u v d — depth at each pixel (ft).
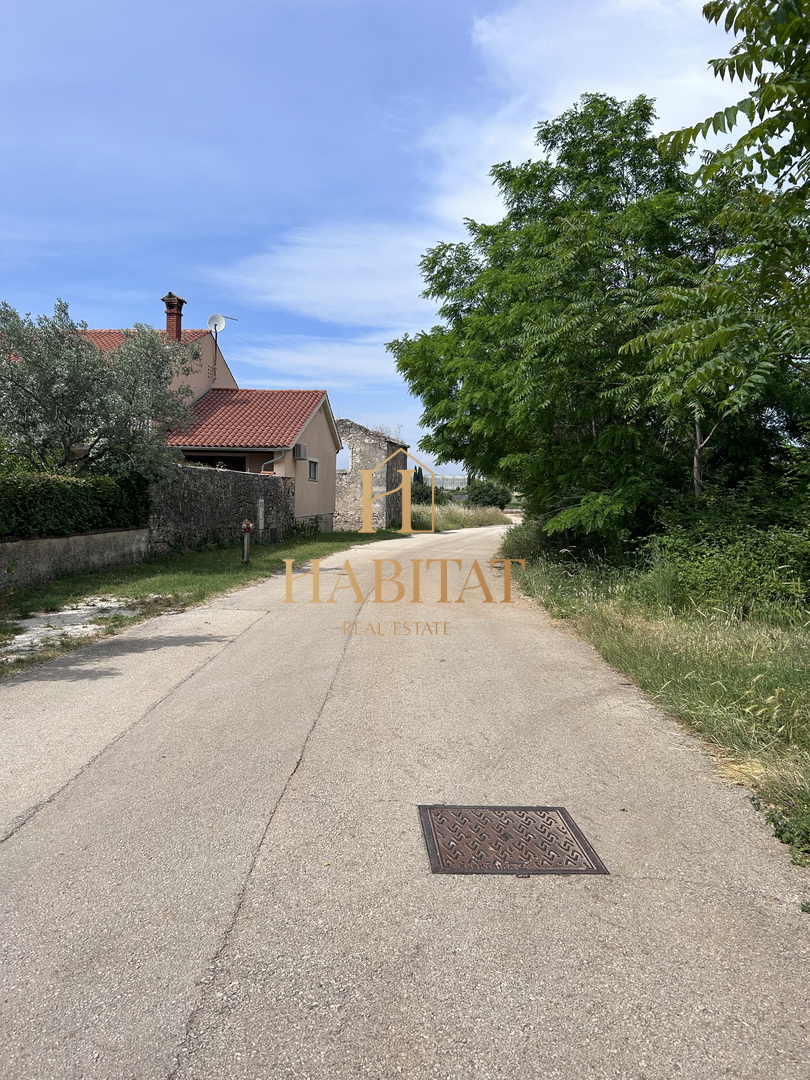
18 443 44.52
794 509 32.30
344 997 7.95
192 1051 7.16
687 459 39.88
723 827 12.18
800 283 15.48
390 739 16.15
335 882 10.31
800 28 12.10
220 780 13.79
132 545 47.32
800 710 16.12
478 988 8.13
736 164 14.06
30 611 31.40
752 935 9.21
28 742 15.74
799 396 35.09
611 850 11.38
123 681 20.80
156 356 48.62
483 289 49.08
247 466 79.30
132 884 10.16
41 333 45.42
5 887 10.06
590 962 8.63
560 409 39.04
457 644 26.30
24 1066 6.95
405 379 56.54
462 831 11.89
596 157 43.88
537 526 55.21
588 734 16.67
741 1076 6.94
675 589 30.45
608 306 34.42
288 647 25.36
